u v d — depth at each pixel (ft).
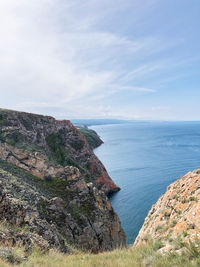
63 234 65.21
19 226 48.55
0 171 84.07
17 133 151.43
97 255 35.04
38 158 119.44
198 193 45.34
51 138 204.33
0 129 146.82
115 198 197.67
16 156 120.16
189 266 21.40
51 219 67.56
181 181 58.75
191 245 25.30
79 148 233.35
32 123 189.98
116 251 36.70
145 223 61.36
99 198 109.50
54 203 77.30
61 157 189.26
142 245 38.70
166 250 30.99
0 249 29.50
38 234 49.39
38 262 28.71
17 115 180.96
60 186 104.12
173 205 51.01
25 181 93.30
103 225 95.04
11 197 60.44
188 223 38.01
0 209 52.08
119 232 108.27
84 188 107.65
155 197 191.11
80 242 70.90
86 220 85.15
